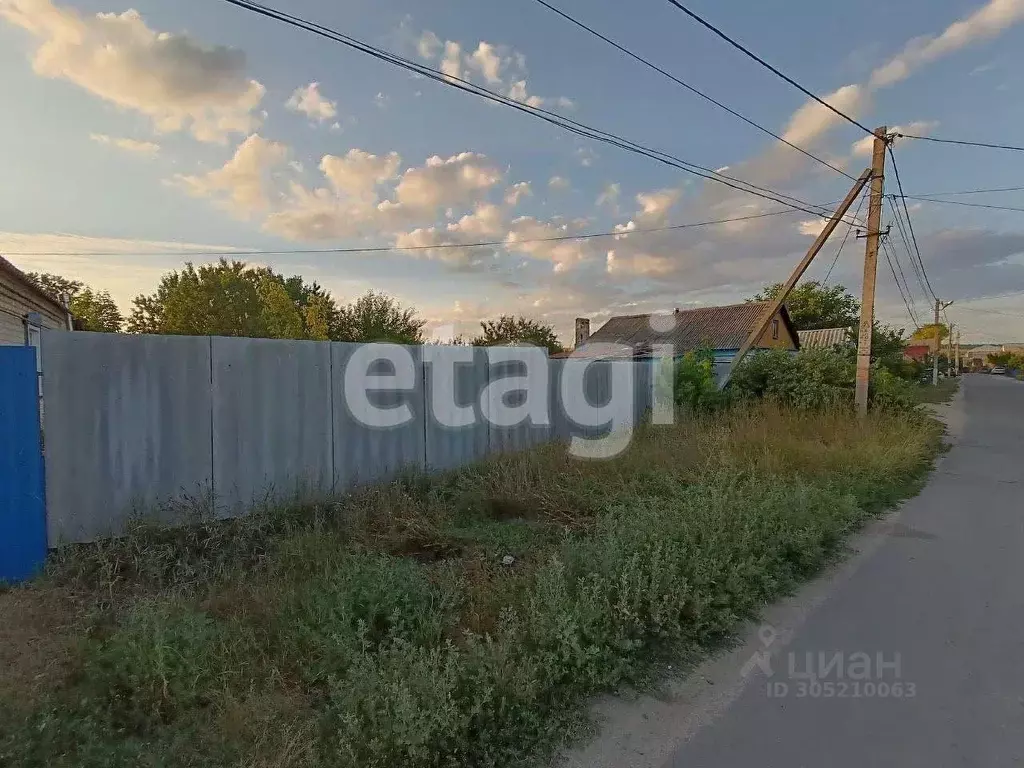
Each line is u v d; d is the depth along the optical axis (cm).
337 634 278
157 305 2962
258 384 528
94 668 258
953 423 1602
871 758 230
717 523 425
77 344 425
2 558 385
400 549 462
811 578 439
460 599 351
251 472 522
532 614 307
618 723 258
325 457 580
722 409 1101
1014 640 333
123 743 223
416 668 246
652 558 354
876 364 1384
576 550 387
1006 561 473
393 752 217
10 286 822
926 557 486
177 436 475
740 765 228
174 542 424
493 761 226
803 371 1170
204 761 213
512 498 568
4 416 388
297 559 407
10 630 304
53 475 412
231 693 252
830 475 703
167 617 295
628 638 310
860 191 1200
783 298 1279
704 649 326
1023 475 858
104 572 376
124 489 446
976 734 245
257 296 2881
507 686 252
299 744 222
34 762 209
